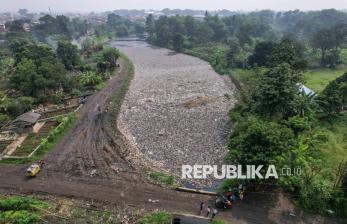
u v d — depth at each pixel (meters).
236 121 60.78
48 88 80.25
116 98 79.25
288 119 51.81
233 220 35.34
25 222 35.28
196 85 91.00
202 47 155.25
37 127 61.97
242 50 127.38
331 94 60.09
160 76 103.00
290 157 39.97
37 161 49.38
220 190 40.78
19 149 53.28
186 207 38.03
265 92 52.34
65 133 59.34
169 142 55.62
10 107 66.50
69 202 39.69
